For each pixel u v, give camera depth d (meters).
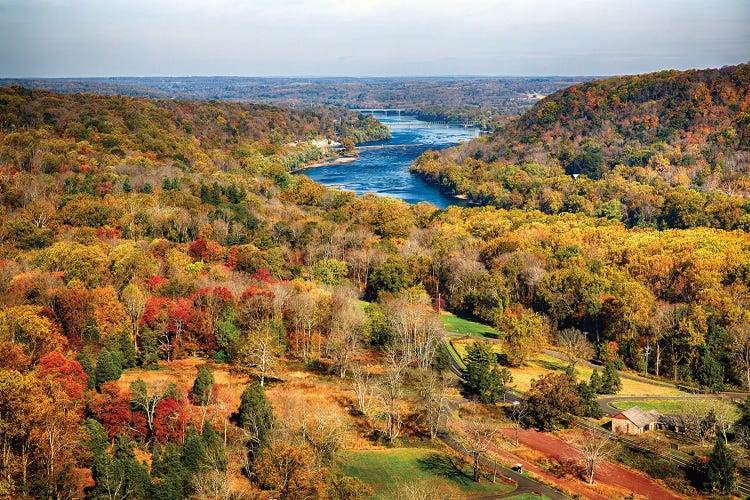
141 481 82.31
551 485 99.69
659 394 139.12
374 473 98.44
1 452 79.50
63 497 80.31
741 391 141.50
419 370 140.00
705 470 102.81
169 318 137.25
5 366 94.94
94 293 134.12
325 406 116.31
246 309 142.88
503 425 120.94
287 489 83.06
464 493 95.19
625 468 107.19
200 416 104.81
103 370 110.00
